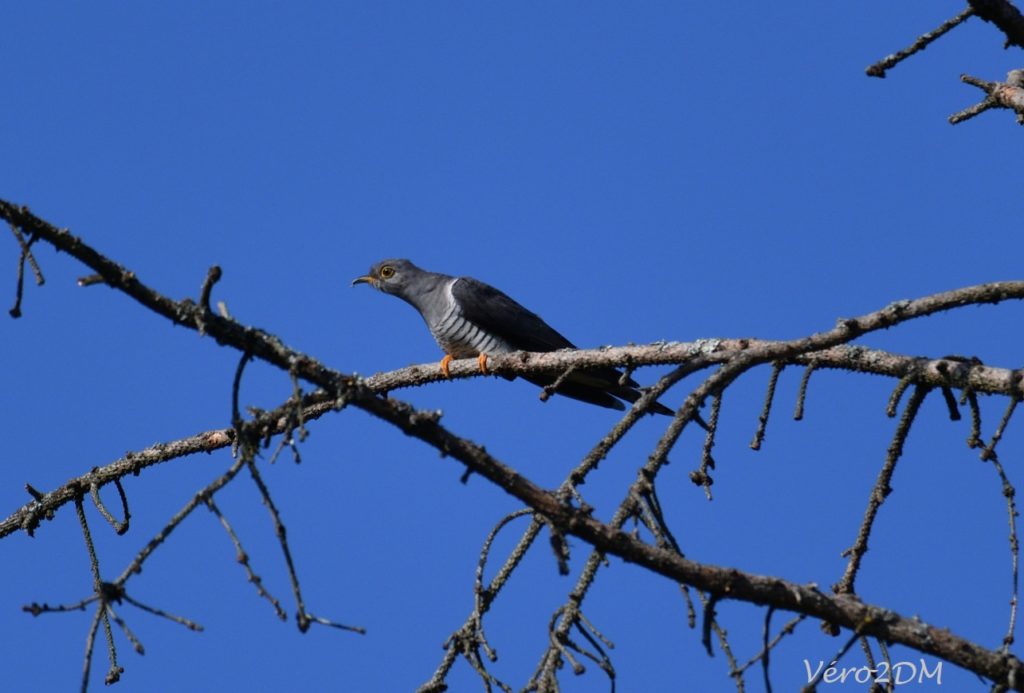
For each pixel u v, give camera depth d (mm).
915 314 8945
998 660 7238
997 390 8734
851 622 7297
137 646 6312
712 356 9000
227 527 6684
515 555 8109
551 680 7199
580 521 7488
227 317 7371
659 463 7848
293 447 7043
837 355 9555
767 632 7285
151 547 6625
